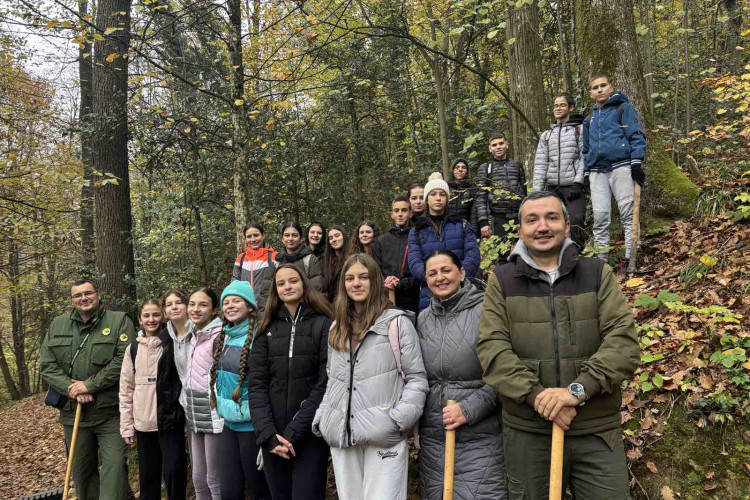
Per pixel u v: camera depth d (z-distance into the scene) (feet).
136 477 16.42
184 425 12.48
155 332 13.16
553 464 6.42
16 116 25.04
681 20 27.61
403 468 8.48
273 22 19.86
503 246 14.35
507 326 7.22
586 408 6.62
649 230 16.02
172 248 26.50
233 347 11.02
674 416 9.51
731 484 8.35
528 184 18.21
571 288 6.95
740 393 9.18
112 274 22.54
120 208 22.93
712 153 18.10
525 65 20.04
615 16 17.43
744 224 13.74
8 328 62.08
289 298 9.96
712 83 20.76
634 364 6.40
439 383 8.35
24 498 16.08
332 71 30.83
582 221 14.84
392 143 33.47
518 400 6.68
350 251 14.60
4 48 23.57
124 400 12.82
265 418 9.54
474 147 28.71
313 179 29.78
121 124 22.36
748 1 26.37
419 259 11.60
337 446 8.58
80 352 13.42
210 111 24.36
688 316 11.16
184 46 23.99
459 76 32.40
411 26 25.07
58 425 36.45
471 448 8.00
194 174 25.73
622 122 13.83
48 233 28.86
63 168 23.61
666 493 8.58
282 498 9.51
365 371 8.61
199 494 11.84
